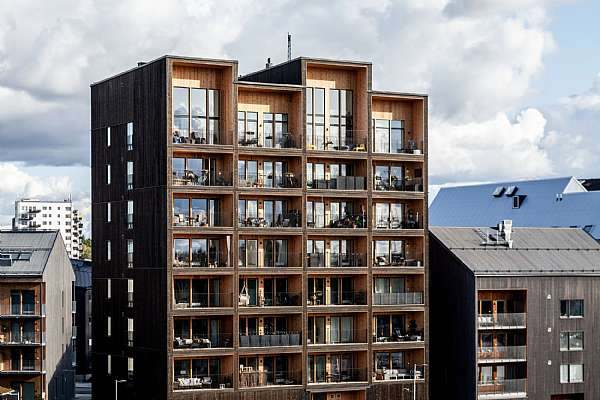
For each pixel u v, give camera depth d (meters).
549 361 98.69
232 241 90.00
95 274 101.56
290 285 93.19
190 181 90.25
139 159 93.44
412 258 98.06
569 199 135.75
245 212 92.31
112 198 98.06
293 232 92.06
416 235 96.88
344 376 94.50
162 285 89.12
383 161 97.31
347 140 96.06
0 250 102.50
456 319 98.56
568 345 99.50
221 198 91.81
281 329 93.12
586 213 132.38
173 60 89.12
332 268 93.31
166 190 88.75
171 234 88.56
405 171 98.38
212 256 91.06
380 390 94.94
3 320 100.19
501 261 99.19
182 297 89.94
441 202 153.75
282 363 92.81
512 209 141.50
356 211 96.19
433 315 101.69
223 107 91.88
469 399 96.50
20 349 100.31
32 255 102.25
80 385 129.88
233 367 89.62
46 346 100.75
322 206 95.12
